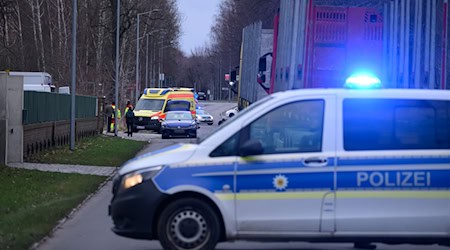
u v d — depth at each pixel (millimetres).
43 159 59938
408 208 21609
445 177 21703
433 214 21656
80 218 33250
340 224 21531
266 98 22891
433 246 26656
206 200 21797
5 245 24578
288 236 21594
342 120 21844
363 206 21547
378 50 35250
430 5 33000
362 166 21562
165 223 21781
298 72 35656
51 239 27891
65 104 78375
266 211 21578
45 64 160750
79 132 86875
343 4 35656
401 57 33094
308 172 21531
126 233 22031
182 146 22750
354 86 23062
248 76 66375
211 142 21984
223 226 21875
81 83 152125
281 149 21781
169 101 135000
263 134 21953
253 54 62438
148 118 131000
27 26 164375
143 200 21703
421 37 33031
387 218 21547
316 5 35562
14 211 32062
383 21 34000
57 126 71875
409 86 32938
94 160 62219
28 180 43781
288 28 38719
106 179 49344
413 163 21625
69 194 39469
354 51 35156
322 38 35531
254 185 21562
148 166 21984
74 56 70438
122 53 155750
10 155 55406
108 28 140625
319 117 21906
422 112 21984
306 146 21766
